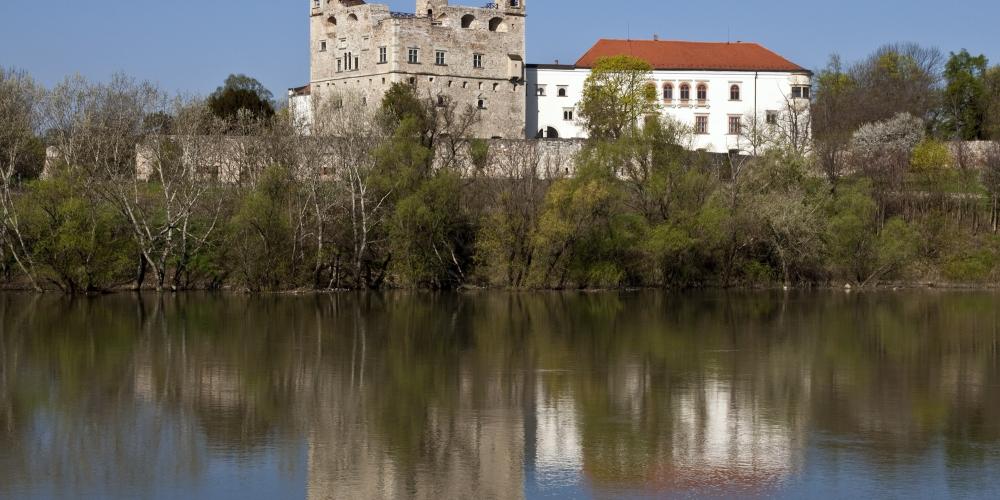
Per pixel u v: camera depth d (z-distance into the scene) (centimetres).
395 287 9669
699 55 17362
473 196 9844
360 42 15738
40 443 4281
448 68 15650
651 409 4850
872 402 5009
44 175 9756
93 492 3731
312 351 6291
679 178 9888
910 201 11138
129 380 5403
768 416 4744
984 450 4225
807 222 9800
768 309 8431
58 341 6556
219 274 9388
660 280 9912
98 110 9556
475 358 6091
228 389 5216
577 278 9744
